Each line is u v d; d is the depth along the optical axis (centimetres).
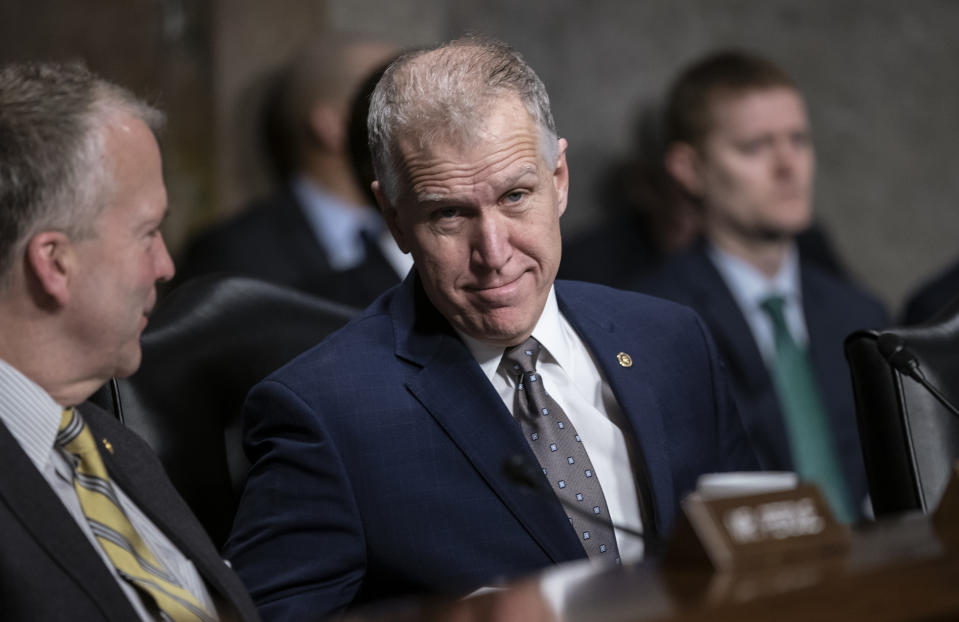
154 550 286
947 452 350
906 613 191
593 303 369
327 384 334
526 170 313
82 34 825
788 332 605
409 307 349
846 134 1038
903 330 363
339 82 730
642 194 765
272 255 721
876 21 1044
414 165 314
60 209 250
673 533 230
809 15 1029
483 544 323
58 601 241
